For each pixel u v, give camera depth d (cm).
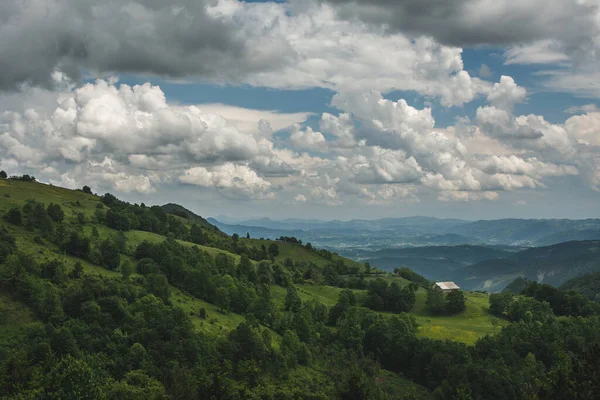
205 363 14562
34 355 12294
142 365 13300
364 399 15312
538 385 15312
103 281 16950
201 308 18150
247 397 13588
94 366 12606
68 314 14638
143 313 15462
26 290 14638
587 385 10769
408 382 18688
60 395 10788
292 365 16725
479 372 16800
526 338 19925
